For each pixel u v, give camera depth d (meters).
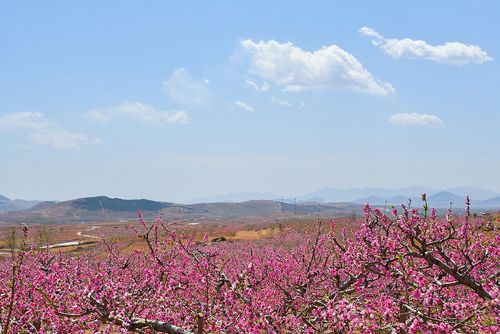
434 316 7.27
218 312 9.48
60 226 175.50
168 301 10.37
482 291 7.90
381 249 8.61
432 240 9.05
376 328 6.76
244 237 66.56
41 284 11.26
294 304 11.46
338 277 11.04
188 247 11.96
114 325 9.73
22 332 10.46
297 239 31.78
